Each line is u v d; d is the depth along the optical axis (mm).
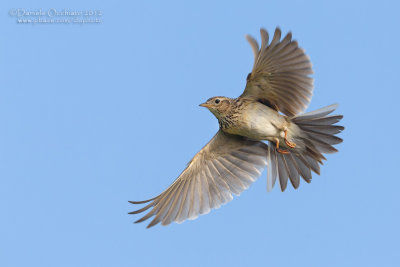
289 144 11781
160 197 11547
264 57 10656
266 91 11461
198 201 12125
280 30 10281
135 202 11164
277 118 11625
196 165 12422
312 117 11312
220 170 12555
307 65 10688
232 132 12141
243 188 12352
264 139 11992
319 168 11875
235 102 11828
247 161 12539
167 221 11664
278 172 12258
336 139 11414
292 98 11289
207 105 11938
